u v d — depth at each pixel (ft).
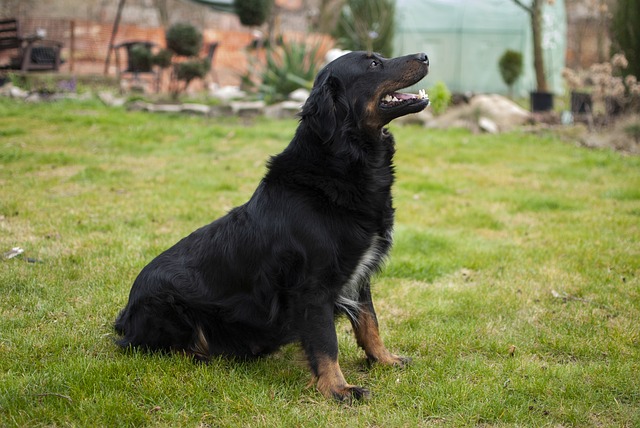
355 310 12.41
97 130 38.63
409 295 16.85
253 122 45.14
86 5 107.76
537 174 32.58
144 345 12.62
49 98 48.19
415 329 14.74
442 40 69.51
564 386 11.78
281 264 11.55
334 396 11.21
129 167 30.53
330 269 11.41
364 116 12.14
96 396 10.88
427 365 12.81
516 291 17.04
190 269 12.35
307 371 12.55
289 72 53.88
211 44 63.52
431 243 21.13
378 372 12.41
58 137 36.37
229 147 36.09
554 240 21.62
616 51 45.55
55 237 20.03
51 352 12.87
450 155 36.60
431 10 69.31
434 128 46.91
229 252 12.03
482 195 28.09
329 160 11.79
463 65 69.51
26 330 13.79
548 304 16.25
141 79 71.46
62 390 11.18
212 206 24.31
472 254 20.12
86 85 55.67
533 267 19.02
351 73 12.15
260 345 12.41
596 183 30.71
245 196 25.90
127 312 12.94
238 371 12.18
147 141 36.94
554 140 41.93
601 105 53.01
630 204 26.76
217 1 58.80
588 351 13.41
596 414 10.89
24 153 31.58
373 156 12.13
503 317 15.44
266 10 57.52
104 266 17.76
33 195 24.93
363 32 64.18
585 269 18.67
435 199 27.27
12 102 46.21
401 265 18.94
